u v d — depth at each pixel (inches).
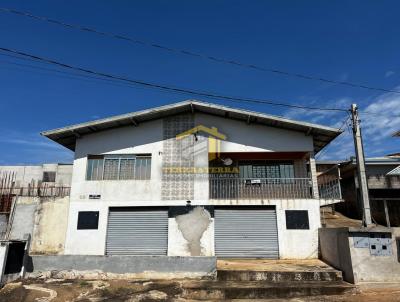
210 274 447.8
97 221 613.0
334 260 484.1
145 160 643.5
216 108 616.7
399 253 417.7
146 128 653.9
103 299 380.8
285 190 647.1
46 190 931.3
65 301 376.8
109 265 460.1
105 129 657.0
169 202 615.2
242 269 465.7
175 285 420.2
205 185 620.7
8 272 432.5
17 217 627.8
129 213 623.8
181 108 634.2
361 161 470.0
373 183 848.9
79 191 629.6
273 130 642.2
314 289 400.8
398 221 792.3
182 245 594.6
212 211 607.2
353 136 486.3
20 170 1128.8
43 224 623.5
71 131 634.2
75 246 603.5
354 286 402.3
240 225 607.2
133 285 422.0
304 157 672.4
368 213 448.5
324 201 605.9
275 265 510.6
